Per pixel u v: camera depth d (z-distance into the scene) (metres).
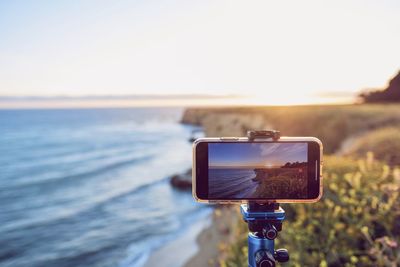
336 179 5.50
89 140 90.75
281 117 34.88
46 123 181.88
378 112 27.89
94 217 22.20
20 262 15.16
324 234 4.48
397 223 4.20
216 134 78.44
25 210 25.44
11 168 48.38
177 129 138.00
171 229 17.86
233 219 10.85
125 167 46.44
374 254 3.77
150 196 27.88
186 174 33.16
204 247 11.54
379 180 5.16
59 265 14.55
